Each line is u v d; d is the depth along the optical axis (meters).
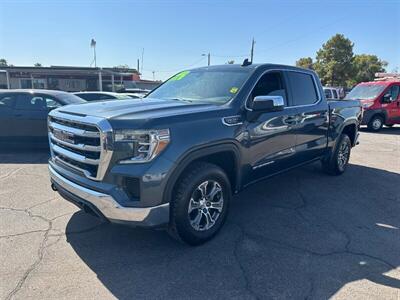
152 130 2.71
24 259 2.98
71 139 3.09
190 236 3.14
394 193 5.10
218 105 3.46
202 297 2.52
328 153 5.59
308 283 2.71
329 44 44.62
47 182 5.29
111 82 37.56
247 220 3.94
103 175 2.79
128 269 2.86
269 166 4.11
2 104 7.39
